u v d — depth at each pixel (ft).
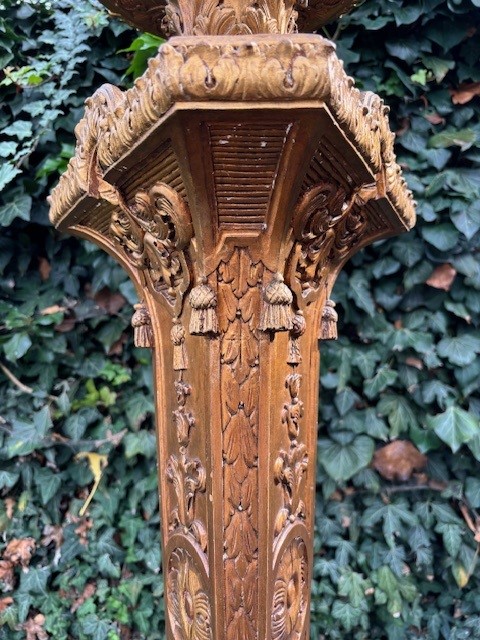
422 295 4.53
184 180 1.87
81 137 2.31
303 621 2.81
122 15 2.84
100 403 4.79
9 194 4.51
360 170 2.09
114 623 4.74
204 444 2.34
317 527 4.67
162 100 1.57
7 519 4.68
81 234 2.92
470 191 4.23
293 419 2.50
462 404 4.59
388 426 4.66
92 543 4.74
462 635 4.63
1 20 4.34
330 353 4.54
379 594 4.58
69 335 4.72
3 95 4.53
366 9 4.21
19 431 4.54
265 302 2.14
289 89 1.53
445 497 4.64
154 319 2.72
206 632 2.49
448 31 4.26
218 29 2.10
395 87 4.37
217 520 2.32
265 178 1.86
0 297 4.78
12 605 4.61
